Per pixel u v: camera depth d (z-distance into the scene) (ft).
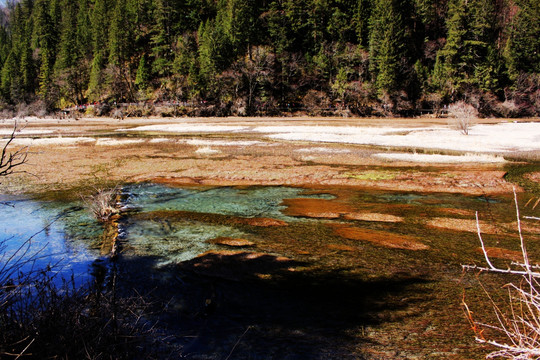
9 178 49.93
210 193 42.50
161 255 23.67
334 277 20.22
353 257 23.27
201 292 18.39
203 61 258.98
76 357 9.39
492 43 277.64
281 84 274.77
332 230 29.09
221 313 16.26
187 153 74.08
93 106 266.77
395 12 279.08
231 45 273.75
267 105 251.60
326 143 90.02
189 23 333.42
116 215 32.94
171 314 16.07
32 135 116.16
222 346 13.64
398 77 251.19
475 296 17.53
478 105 233.14
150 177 51.19
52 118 241.14
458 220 31.71
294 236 27.61
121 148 81.92
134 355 11.57
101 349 10.07
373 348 13.50
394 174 52.65
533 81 247.70
